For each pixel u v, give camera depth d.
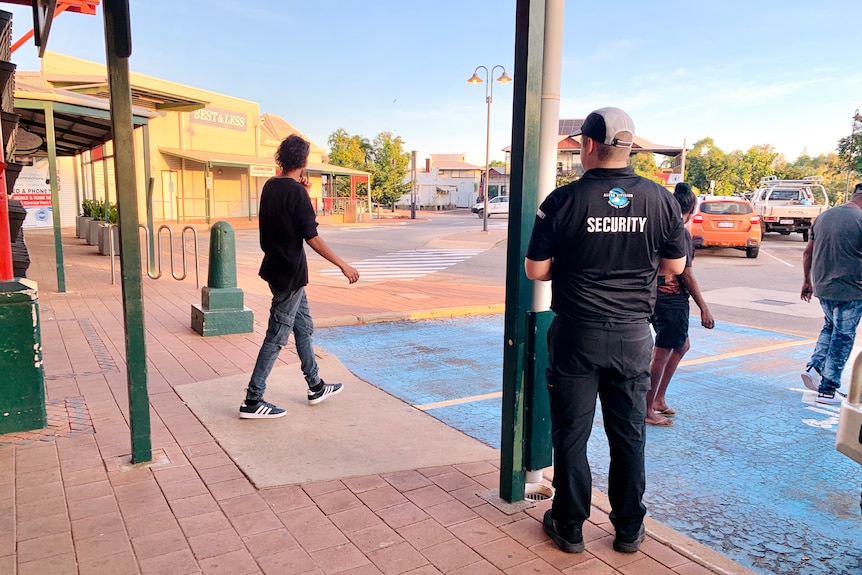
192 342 6.64
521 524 3.09
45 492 3.33
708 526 3.31
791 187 23.00
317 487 3.46
